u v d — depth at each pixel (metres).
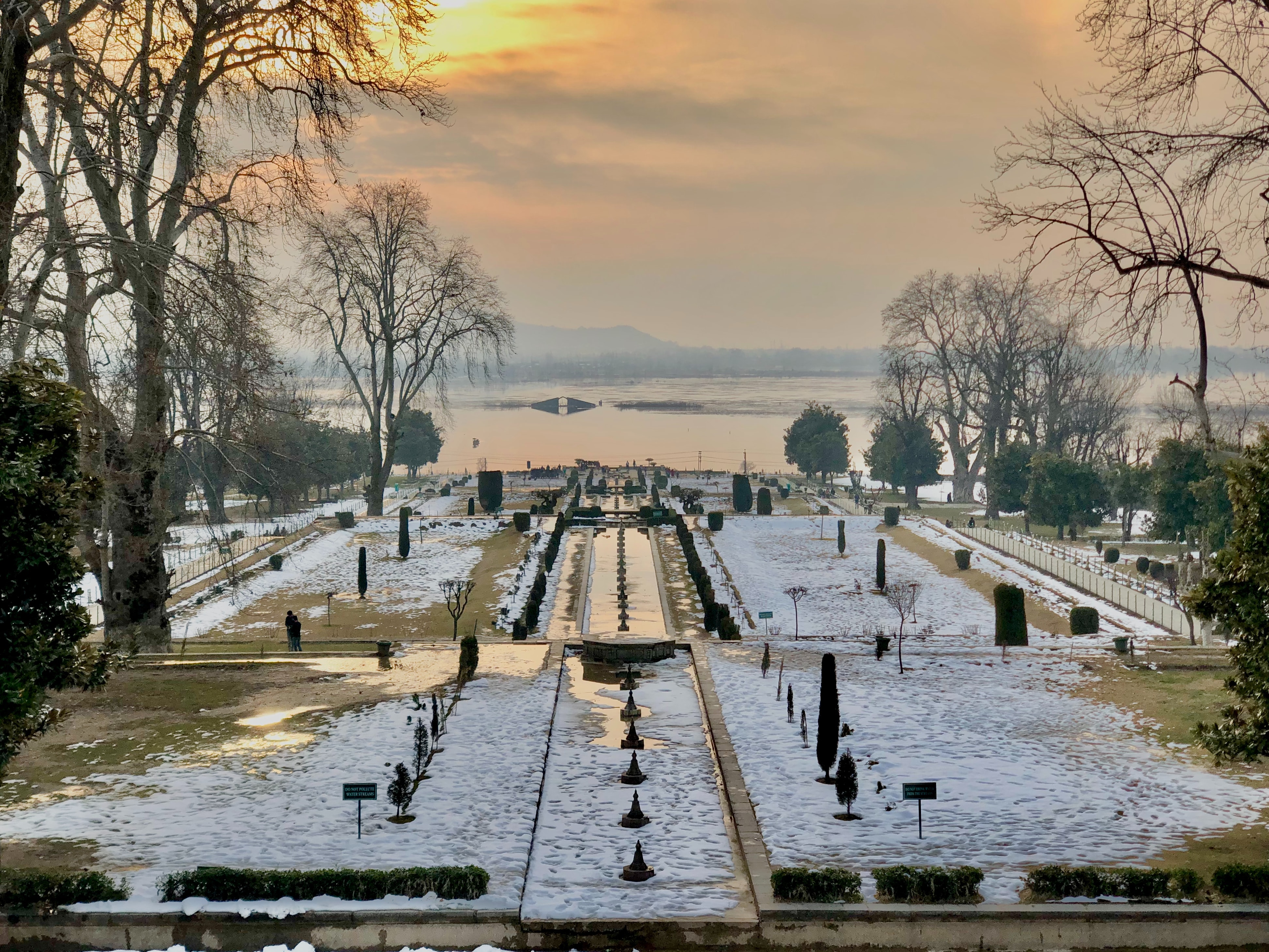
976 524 101.50
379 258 88.38
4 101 25.56
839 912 20.97
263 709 35.84
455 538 83.75
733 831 26.48
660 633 55.75
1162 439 76.44
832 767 30.89
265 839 24.81
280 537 81.50
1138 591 61.56
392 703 36.81
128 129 32.50
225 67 35.88
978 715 36.22
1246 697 23.14
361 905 21.17
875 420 168.75
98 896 21.05
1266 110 21.06
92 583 63.91
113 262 35.03
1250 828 25.83
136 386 37.72
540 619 59.34
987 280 106.75
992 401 107.88
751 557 82.81
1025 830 25.98
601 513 91.62
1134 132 21.84
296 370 53.09
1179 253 22.06
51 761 30.44
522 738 33.25
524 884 22.77
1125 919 20.67
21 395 20.91
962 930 20.81
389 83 33.91
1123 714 36.00
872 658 44.56
